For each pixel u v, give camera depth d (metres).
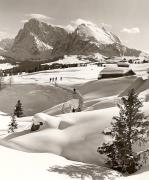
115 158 26.61
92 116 37.53
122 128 26.59
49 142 34.69
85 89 125.88
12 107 119.62
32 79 190.38
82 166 26.20
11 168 22.06
